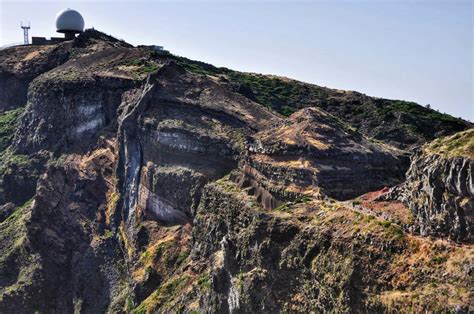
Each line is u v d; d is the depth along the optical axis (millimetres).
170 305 74500
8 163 126125
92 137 112688
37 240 101188
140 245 90125
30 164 121750
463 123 133000
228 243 65750
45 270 97875
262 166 73188
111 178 103125
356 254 51125
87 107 114625
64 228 102250
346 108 135750
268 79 147625
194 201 84562
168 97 99250
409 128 124625
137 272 86188
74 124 116312
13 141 135375
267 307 57719
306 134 75438
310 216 60062
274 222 60781
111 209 99250
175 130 91938
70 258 99438
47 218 103500
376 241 50594
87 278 95125
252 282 59531
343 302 50188
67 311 94062
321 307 52469
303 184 67438
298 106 133750
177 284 77625
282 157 73000
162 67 105062
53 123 121812
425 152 52250
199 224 78750
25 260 100000
